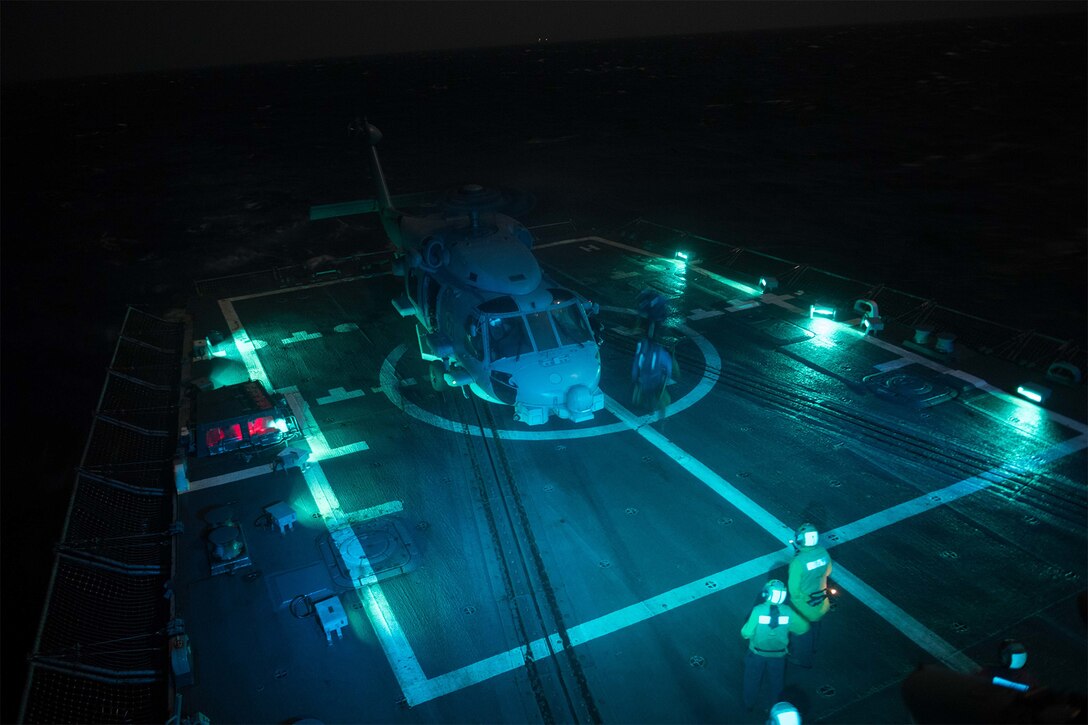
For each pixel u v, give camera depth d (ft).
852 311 67.82
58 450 68.28
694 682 29.45
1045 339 58.39
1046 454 44.27
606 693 29.07
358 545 38.06
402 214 67.10
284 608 34.27
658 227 95.91
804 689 28.63
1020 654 20.33
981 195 142.31
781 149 200.75
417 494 42.91
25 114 497.46
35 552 54.44
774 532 38.32
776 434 47.96
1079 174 157.48
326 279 83.71
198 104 504.02
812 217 130.52
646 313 48.49
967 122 237.86
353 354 63.36
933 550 36.24
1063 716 6.10
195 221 154.61
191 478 45.19
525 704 28.68
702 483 42.96
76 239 142.92
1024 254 107.34
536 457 46.50
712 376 56.39
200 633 32.94
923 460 44.21
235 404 50.29
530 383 45.70
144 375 62.08
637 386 49.49
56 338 95.40
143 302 109.29
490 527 39.70
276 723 28.30
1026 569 34.68
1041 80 374.02
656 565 36.24
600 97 376.27
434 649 31.55
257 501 42.70
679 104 328.49
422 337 57.00
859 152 191.62
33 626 47.29
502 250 51.55
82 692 30.60
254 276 84.58
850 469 43.68
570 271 82.74
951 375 54.80
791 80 441.68
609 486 43.04
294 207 163.43
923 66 512.63
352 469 45.73
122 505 43.83
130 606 35.81
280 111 407.85
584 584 35.14
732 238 119.85
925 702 6.91
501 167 192.13
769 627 26.68
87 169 233.14
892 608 32.48
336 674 30.48
